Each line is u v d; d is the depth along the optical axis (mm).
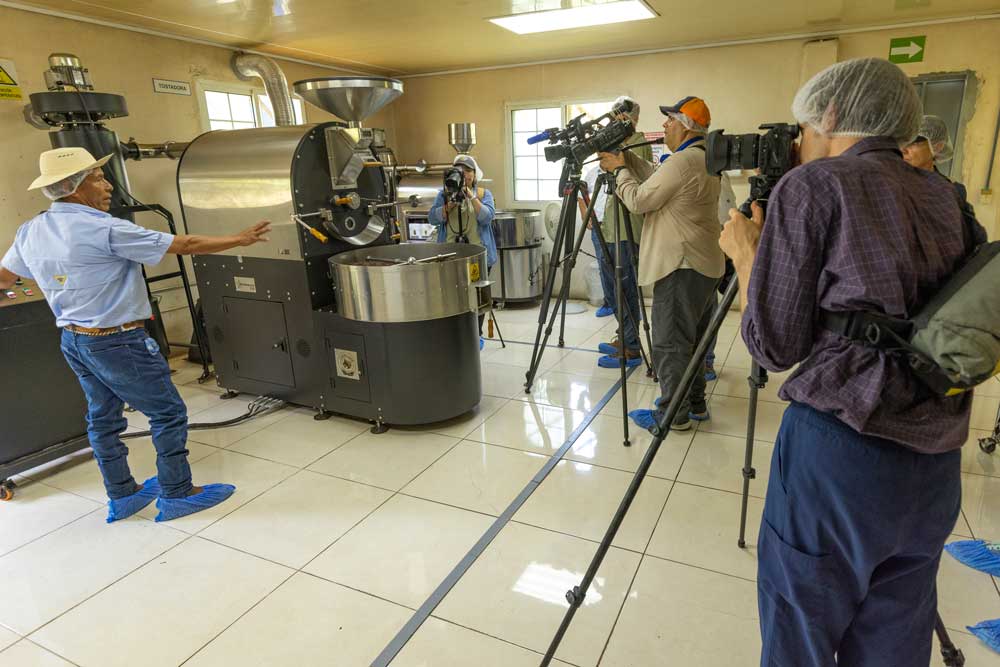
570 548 2025
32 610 1819
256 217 2930
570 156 2564
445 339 2824
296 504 2350
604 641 1628
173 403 2279
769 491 1102
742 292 1128
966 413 983
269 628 1719
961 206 1017
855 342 937
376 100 3162
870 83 955
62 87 3090
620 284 2510
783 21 3971
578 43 4555
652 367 3592
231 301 3215
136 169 3869
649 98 4992
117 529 2236
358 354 2852
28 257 2055
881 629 1095
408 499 2361
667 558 1957
